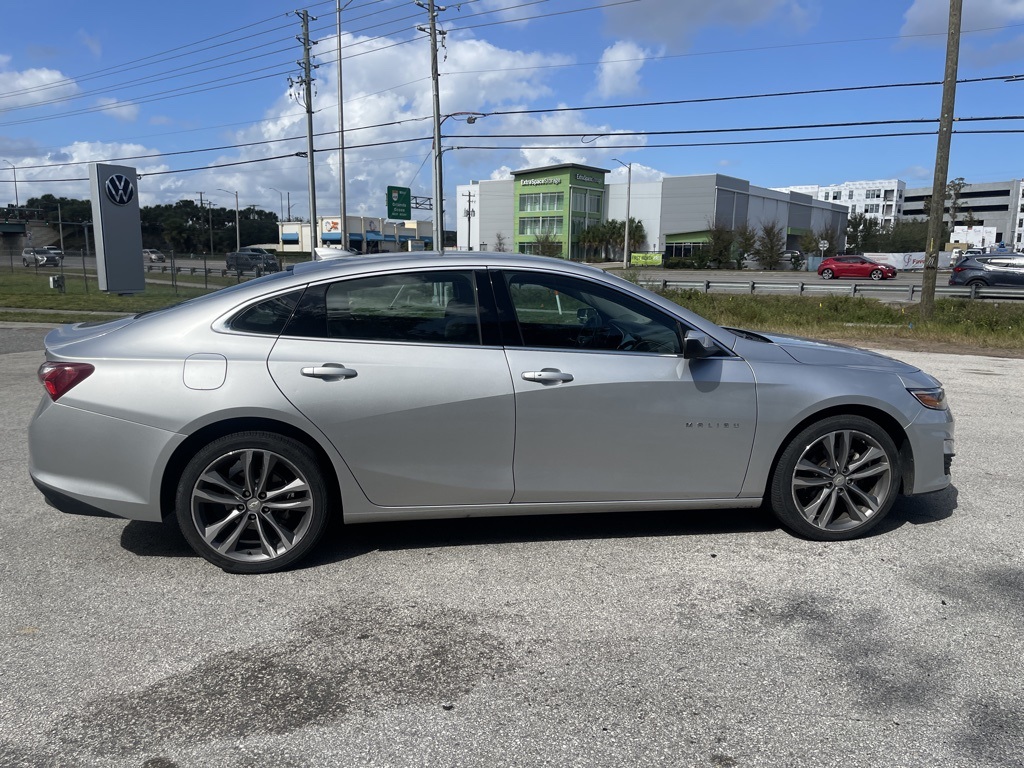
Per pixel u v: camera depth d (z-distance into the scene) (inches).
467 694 110.0
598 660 119.1
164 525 176.9
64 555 158.7
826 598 139.9
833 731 101.4
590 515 183.6
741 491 161.6
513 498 154.2
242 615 133.0
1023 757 96.2
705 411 155.9
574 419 151.6
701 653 121.1
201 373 142.9
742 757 96.3
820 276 1852.9
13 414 294.4
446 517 154.8
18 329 625.6
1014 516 184.1
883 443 163.3
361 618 132.3
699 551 161.8
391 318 150.3
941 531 173.8
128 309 855.7
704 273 2261.3
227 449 143.6
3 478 212.5
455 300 152.4
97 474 144.0
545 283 155.3
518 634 127.1
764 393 157.8
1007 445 254.5
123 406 141.9
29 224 3661.4
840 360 168.4
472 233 3939.5
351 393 144.7
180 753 96.7
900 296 1136.8
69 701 107.5
